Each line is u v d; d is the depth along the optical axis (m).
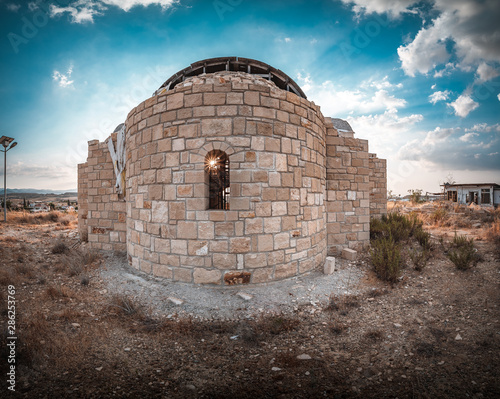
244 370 3.13
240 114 5.54
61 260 7.05
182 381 2.93
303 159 6.33
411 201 18.52
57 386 2.76
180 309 4.72
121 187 8.27
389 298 5.13
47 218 15.84
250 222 5.54
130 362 3.26
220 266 5.50
